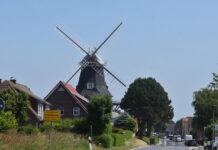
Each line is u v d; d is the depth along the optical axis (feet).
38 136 157.17
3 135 137.18
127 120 376.27
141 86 428.97
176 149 251.60
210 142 214.69
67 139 171.22
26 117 219.61
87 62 376.07
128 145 289.33
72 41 372.58
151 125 446.19
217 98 446.19
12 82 279.69
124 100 430.20
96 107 245.04
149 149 245.24
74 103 307.37
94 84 376.27
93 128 244.42
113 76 381.40
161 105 430.20
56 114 127.75
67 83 350.84
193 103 458.50
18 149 126.31
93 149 176.35
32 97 268.21
